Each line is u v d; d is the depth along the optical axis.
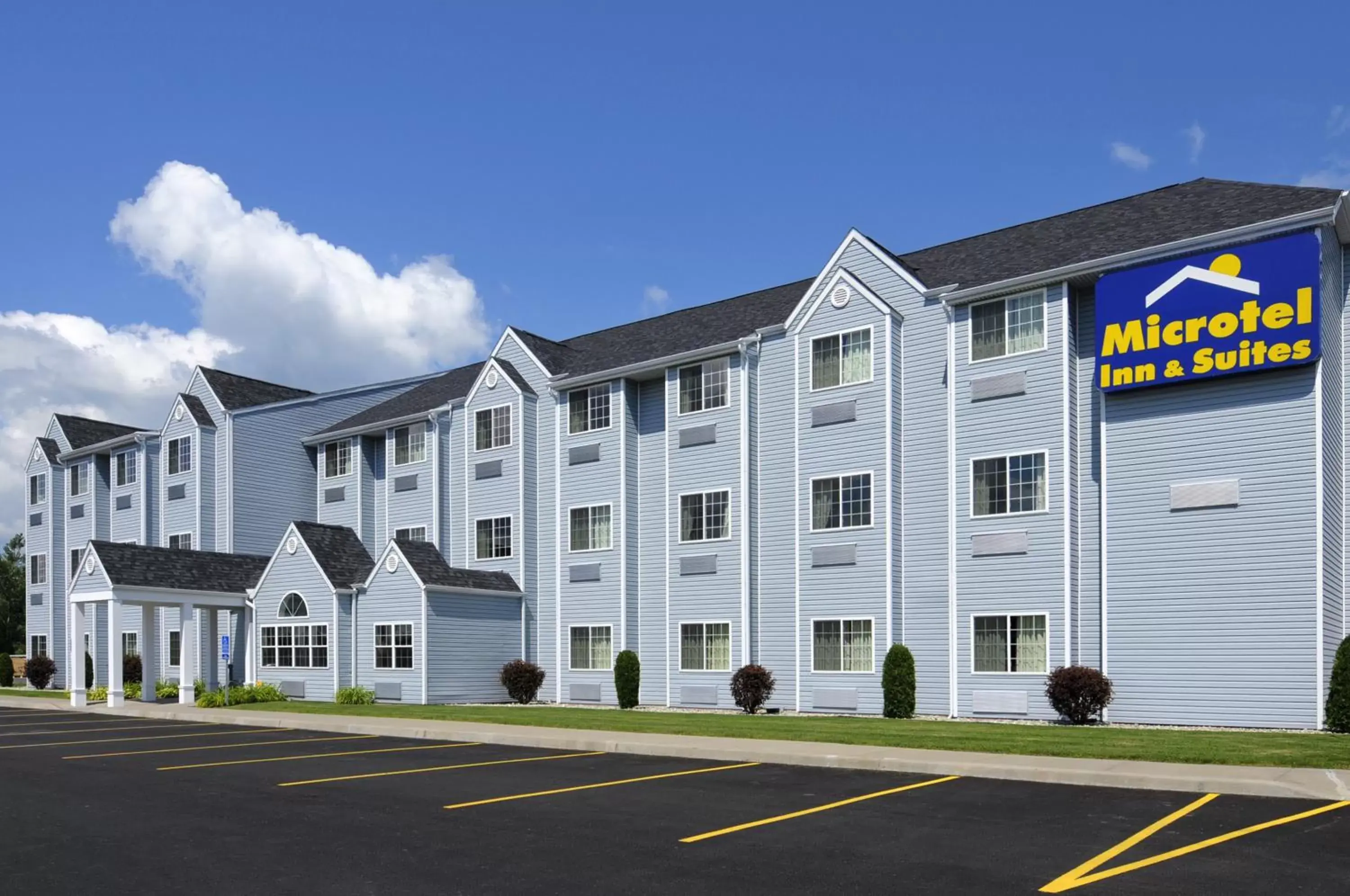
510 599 34.59
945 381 26.27
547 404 35.31
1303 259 20.94
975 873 9.49
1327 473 21.17
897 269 27.50
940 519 26.00
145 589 34.22
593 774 16.06
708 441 30.77
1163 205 25.78
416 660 32.34
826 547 27.73
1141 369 22.69
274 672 35.75
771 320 30.94
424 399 41.09
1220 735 19.05
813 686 27.52
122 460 46.28
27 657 51.53
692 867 9.87
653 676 31.61
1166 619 22.27
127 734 24.16
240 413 41.53
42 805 13.93
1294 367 21.16
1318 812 12.01
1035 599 24.05
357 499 40.84
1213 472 21.97
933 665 25.69
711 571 30.30
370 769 16.97
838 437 27.81
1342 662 19.88
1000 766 15.20
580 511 33.91
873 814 12.40
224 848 10.97
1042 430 24.28
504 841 11.10
